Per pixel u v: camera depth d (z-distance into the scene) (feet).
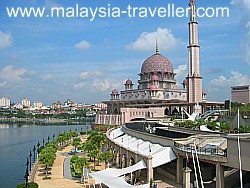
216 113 582.76
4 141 631.15
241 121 333.83
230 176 207.72
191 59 601.21
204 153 191.21
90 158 356.38
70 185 244.42
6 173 327.26
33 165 340.80
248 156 161.68
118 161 322.75
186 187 189.57
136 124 469.98
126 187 172.86
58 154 419.95
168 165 256.11
